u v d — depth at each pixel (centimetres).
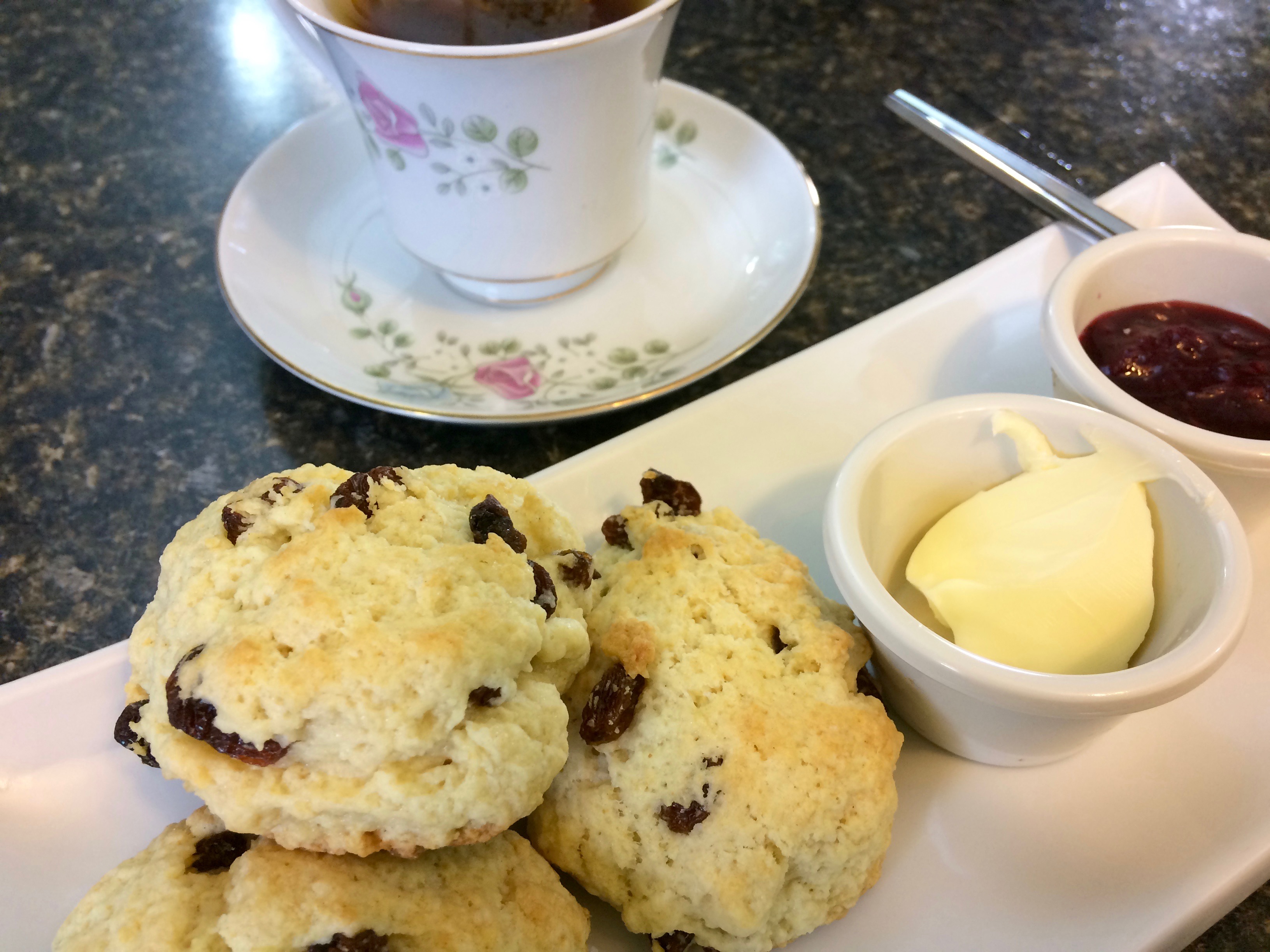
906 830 17
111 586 21
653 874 16
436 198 23
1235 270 21
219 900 15
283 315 24
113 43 36
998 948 16
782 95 33
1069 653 16
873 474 18
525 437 24
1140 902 16
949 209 29
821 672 17
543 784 15
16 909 16
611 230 24
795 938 16
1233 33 35
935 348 23
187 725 14
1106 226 24
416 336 24
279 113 33
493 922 15
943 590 17
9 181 30
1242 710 18
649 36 21
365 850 14
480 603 15
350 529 16
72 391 25
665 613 17
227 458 23
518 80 20
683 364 23
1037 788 17
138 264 28
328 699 14
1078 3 36
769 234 26
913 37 35
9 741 17
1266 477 18
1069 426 18
